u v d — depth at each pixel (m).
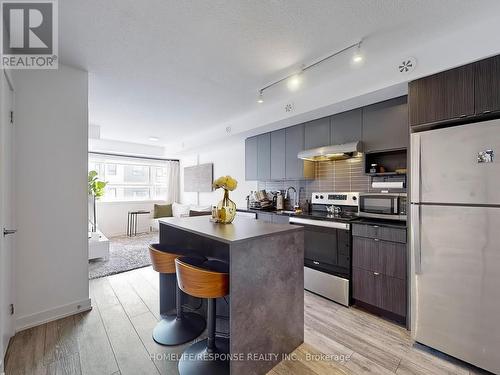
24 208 2.05
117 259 4.09
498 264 1.54
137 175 7.04
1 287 1.47
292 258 1.85
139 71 2.44
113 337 1.97
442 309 1.78
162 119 4.12
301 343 1.94
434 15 1.64
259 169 4.12
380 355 1.81
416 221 1.89
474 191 1.63
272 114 3.39
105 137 5.57
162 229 2.44
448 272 1.75
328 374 1.62
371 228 2.39
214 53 2.12
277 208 3.88
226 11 1.61
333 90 2.62
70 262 2.29
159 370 1.63
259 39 1.92
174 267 2.02
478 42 1.70
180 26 1.77
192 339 1.95
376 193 2.76
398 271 2.21
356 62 2.24
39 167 2.13
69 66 2.30
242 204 5.05
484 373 1.63
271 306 1.69
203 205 6.37
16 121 2.01
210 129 4.77
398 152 2.67
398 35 1.86
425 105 1.95
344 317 2.34
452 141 1.72
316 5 1.56
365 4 1.55
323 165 3.48
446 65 1.84
